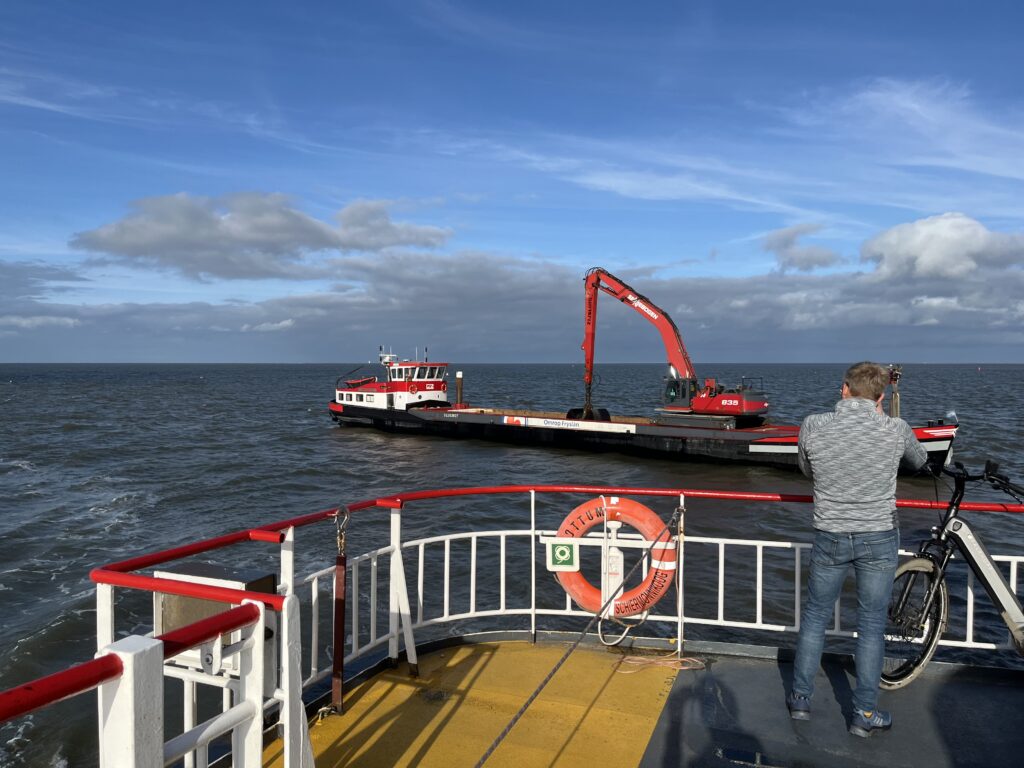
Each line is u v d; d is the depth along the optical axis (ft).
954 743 12.60
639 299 104.37
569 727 13.05
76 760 23.65
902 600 14.92
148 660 5.97
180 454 104.68
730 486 84.53
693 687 14.71
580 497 67.51
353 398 136.87
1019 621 13.52
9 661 31.53
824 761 12.00
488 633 17.28
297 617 8.07
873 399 12.78
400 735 12.71
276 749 11.99
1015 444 106.52
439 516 60.08
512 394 277.64
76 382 412.36
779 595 38.73
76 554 49.39
